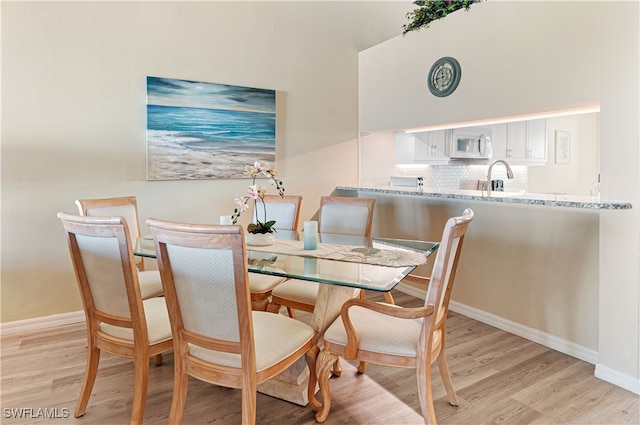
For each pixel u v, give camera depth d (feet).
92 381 6.66
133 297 5.87
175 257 5.35
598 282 8.24
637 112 7.25
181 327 5.73
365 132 15.01
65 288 10.68
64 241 10.59
